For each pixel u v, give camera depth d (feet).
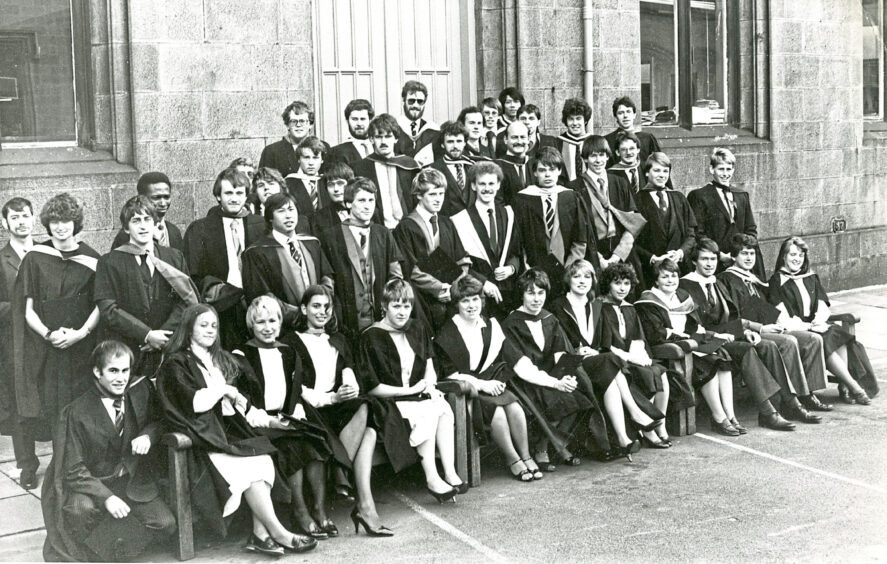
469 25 30.30
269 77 25.80
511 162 24.25
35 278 18.42
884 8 39.96
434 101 29.89
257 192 20.02
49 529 15.28
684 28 35.73
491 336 19.85
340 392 17.58
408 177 22.75
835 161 39.29
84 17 23.79
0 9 22.91
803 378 23.47
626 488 18.81
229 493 15.74
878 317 34.63
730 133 37.09
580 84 31.91
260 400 17.17
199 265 19.48
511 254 22.00
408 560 15.53
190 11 24.41
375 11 28.50
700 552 15.70
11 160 22.77
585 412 20.07
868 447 21.18
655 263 24.39
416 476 19.48
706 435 22.40
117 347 15.76
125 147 23.98
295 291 18.72
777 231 37.78
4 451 21.01
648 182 25.35
